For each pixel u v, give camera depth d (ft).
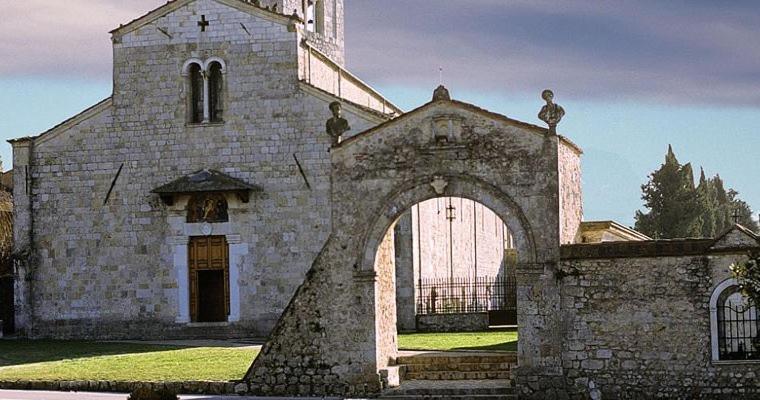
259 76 200.13
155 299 201.98
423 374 140.56
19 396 133.08
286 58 199.41
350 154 134.31
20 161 206.39
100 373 145.48
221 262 200.64
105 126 204.64
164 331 201.36
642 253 126.82
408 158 132.67
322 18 234.58
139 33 204.13
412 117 132.77
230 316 199.41
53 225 205.26
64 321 204.03
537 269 128.47
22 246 205.57
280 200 198.59
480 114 131.23
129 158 203.51
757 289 116.47
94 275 203.72
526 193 129.70
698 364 125.08
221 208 201.26
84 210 204.54
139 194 203.10
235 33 201.16
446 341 170.40
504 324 207.00
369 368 132.36
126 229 203.21
